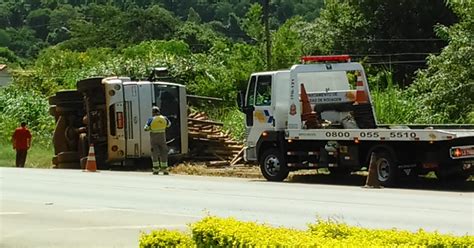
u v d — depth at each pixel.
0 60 100.75
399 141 21.38
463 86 29.81
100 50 78.19
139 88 30.47
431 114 30.02
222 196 19.30
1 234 13.63
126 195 19.55
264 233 8.92
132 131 30.36
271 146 24.48
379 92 31.58
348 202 17.98
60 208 17.02
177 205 17.50
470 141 21.02
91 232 13.66
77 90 32.50
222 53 57.16
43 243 12.73
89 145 31.09
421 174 21.91
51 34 116.44
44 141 41.81
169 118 30.62
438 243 8.94
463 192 20.38
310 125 23.98
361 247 8.10
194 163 30.78
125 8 110.56
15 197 19.28
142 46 67.94
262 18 58.81
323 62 24.36
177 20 101.62
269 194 19.81
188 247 9.41
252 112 24.92
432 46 56.97
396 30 57.47
